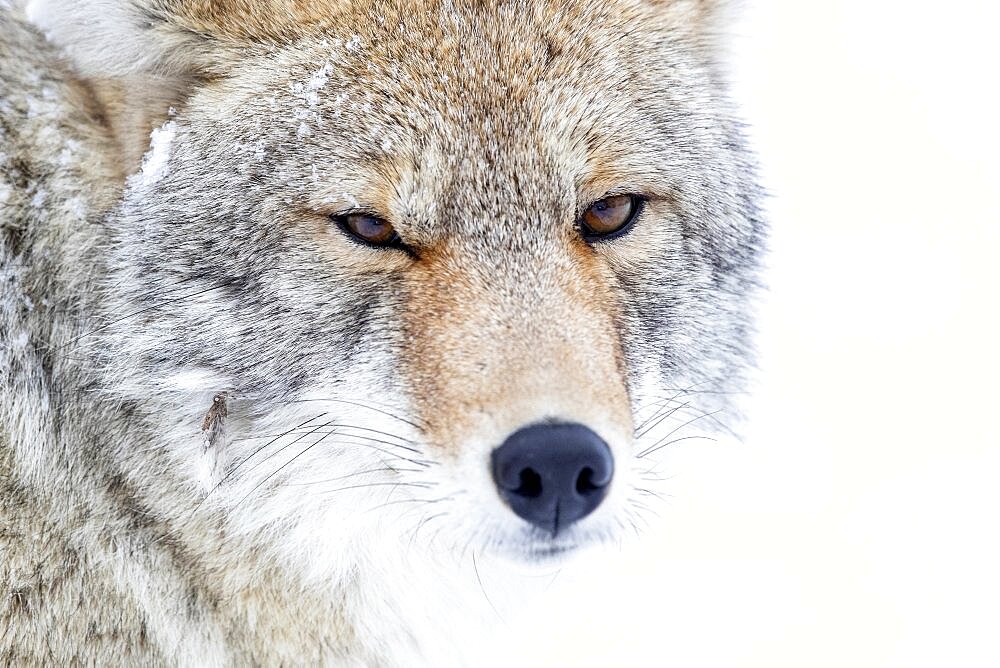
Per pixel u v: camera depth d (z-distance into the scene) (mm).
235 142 6758
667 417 7695
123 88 6883
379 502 7281
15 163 6703
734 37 8086
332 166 6594
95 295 6855
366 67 6719
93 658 6863
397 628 7594
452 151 6637
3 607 6633
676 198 7305
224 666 7145
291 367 6863
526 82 6777
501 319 6438
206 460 6898
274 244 6723
